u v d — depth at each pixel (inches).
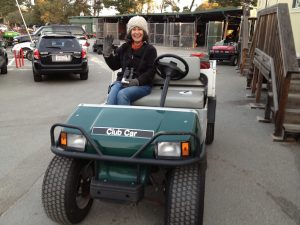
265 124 279.3
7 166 190.4
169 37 1333.7
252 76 428.8
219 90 436.1
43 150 214.4
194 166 120.7
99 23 1700.3
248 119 294.7
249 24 695.7
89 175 137.3
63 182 122.6
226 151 217.6
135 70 171.0
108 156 115.2
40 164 193.5
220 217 143.0
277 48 267.0
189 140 114.5
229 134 252.1
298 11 453.7
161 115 126.9
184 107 159.9
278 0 540.1
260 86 342.6
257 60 361.1
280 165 197.8
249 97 386.9
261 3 727.1
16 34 1146.7
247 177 181.0
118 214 143.3
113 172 121.5
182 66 185.2
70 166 125.3
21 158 201.8
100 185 118.0
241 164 197.9
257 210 149.3
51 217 128.1
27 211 145.3
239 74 599.8
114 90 158.9
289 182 176.7
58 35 481.7
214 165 195.6
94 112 131.6
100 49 921.5
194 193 114.5
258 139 241.9
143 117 125.4
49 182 123.2
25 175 179.3
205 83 190.5
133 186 116.2
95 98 372.2
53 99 364.5
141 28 167.3
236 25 1156.5
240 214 145.8
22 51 715.4
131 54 171.3
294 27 465.7
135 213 144.1
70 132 120.9
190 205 113.7
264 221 141.2
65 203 123.2
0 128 258.7
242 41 627.2
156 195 148.0
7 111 310.7
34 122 275.4
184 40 1272.1
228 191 165.3
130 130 118.6
